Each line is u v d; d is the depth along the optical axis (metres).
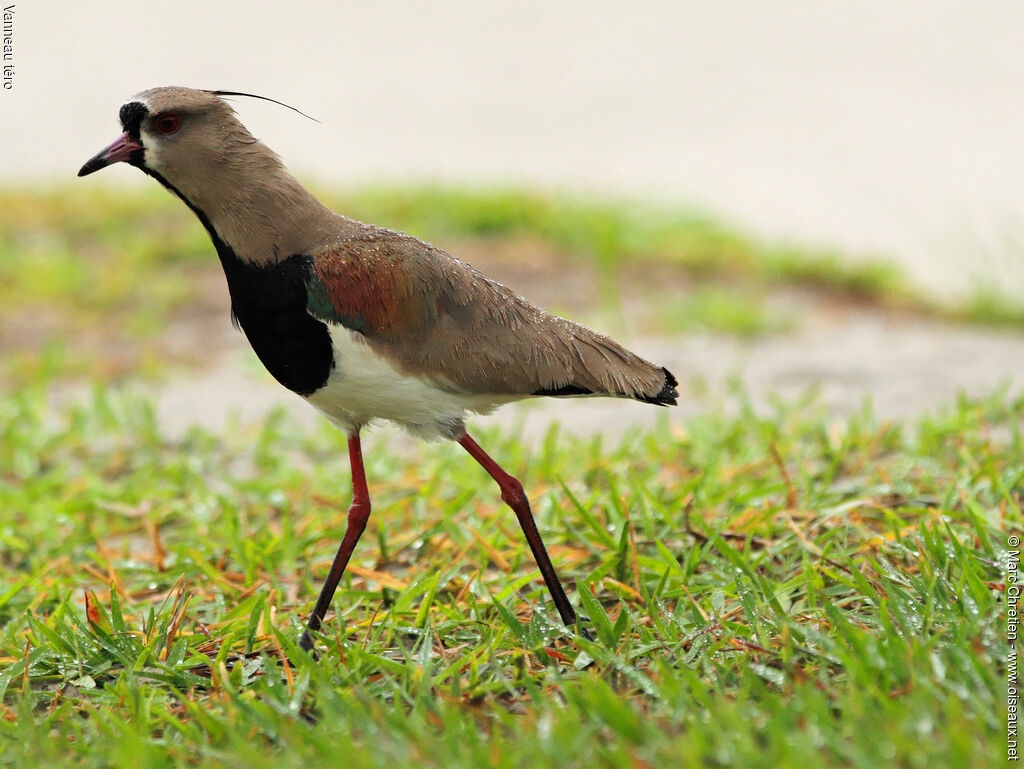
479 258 19.38
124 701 7.42
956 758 5.76
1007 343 15.77
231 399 14.70
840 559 8.77
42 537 10.73
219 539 10.52
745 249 19.70
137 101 7.96
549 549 9.69
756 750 6.00
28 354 16.05
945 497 9.60
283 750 6.74
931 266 19.23
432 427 8.25
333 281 7.84
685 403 13.75
